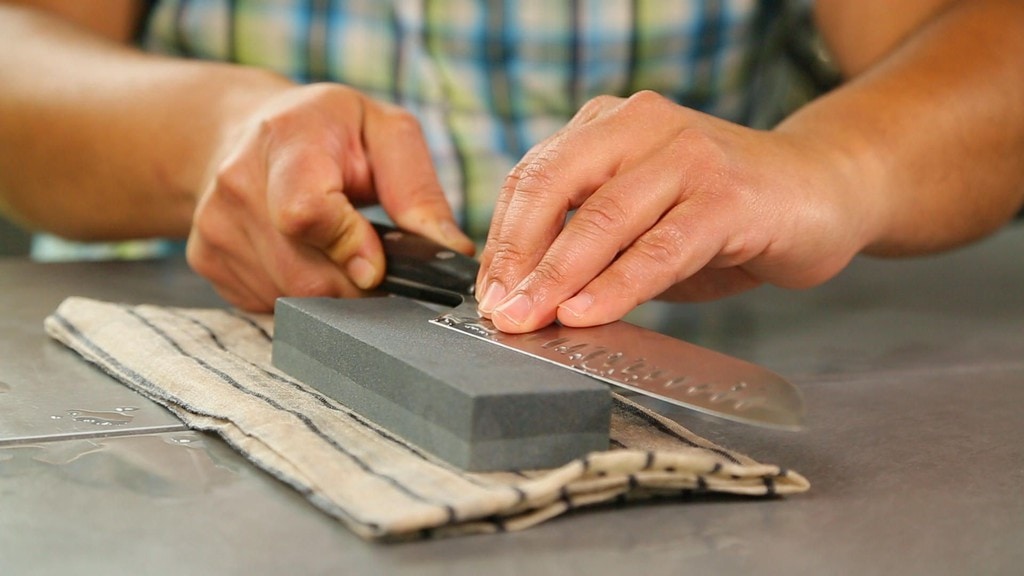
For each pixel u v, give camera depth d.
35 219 1.07
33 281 0.95
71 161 0.98
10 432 0.56
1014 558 0.45
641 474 0.47
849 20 1.12
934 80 0.92
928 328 0.90
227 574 0.41
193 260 0.82
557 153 0.63
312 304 0.64
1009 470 0.56
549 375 0.51
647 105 0.66
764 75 1.34
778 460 0.56
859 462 0.56
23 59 1.05
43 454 0.53
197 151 0.89
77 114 0.97
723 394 0.50
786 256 0.70
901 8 1.07
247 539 0.44
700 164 0.63
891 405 0.67
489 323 0.60
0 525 0.45
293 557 0.42
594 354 0.55
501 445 0.49
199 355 0.67
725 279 0.78
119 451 0.54
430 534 0.44
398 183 0.81
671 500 0.50
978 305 1.00
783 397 0.50
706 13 1.19
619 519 0.47
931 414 0.65
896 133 0.86
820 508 0.50
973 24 0.99
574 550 0.44
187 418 0.58
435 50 1.18
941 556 0.45
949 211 0.92
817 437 0.60
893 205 0.84
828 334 0.87
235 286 0.82
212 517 0.46
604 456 0.46
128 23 1.24
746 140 0.70
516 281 0.61
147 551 0.43
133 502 0.48
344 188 0.80
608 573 0.42
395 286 0.74
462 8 1.16
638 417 0.58
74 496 0.48
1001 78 0.95
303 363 0.63
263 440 0.52
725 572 0.42
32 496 0.48
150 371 0.64
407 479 0.47
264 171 0.77
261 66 1.21
